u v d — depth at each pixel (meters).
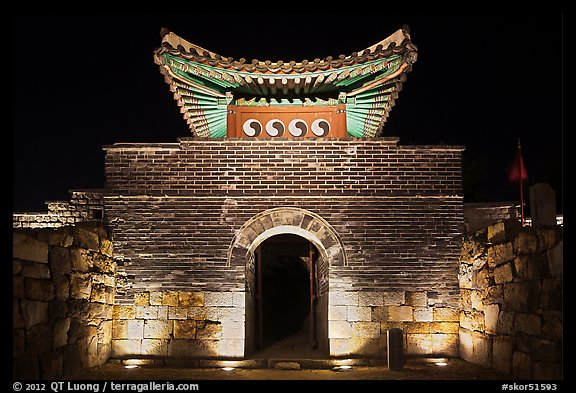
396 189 15.43
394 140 15.55
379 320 15.00
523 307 11.67
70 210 20.92
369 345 14.88
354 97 17.34
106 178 15.40
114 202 15.32
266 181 15.38
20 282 10.30
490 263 13.31
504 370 12.48
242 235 15.21
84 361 13.05
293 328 24.00
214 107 17.50
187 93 16.70
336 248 15.23
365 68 15.70
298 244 21.84
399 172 15.49
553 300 10.54
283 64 16.03
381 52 14.96
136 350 14.76
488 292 13.36
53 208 20.95
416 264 15.24
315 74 16.05
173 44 14.99
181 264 15.11
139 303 14.96
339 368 14.18
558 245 10.35
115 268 15.09
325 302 16.12
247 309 15.48
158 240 15.20
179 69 15.47
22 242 10.38
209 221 15.26
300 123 17.28
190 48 15.92
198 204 15.32
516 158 19.80
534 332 11.25
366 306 15.05
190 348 14.75
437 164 15.58
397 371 13.51
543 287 10.92
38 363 10.83
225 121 18.36
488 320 13.33
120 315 14.91
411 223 15.38
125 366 14.18
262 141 15.49
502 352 12.58
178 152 15.48
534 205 12.29
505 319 12.48
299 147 15.51
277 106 17.41
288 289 24.34
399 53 14.83
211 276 15.05
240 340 14.81
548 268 10.77
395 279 15.17
